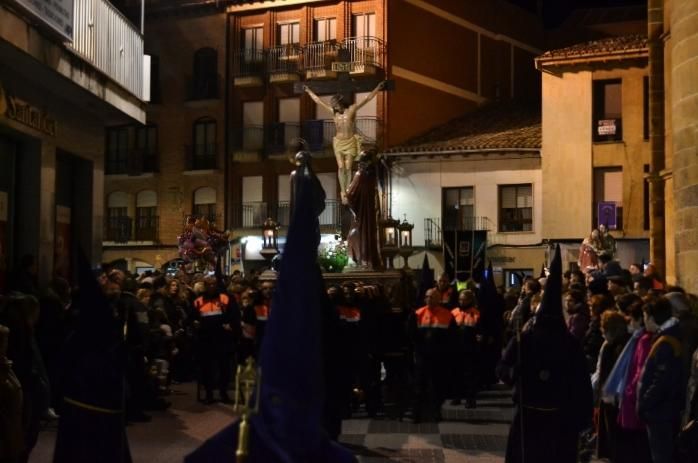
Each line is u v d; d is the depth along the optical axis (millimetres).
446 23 44000
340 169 26000
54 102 18312
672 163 19484
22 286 14141
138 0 45875
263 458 4418
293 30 43469
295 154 15000
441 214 39438
